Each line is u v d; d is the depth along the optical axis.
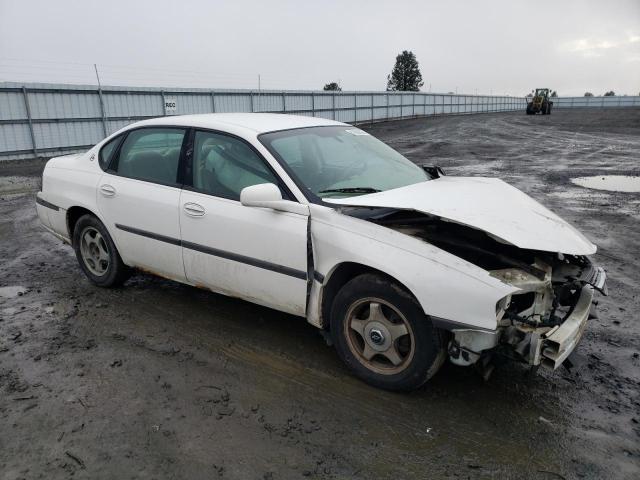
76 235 4.80
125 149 4.40
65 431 2.75
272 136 3.72
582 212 8.24
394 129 33.06
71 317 4.18
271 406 2.98
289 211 3.29
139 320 4.11
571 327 2.83
